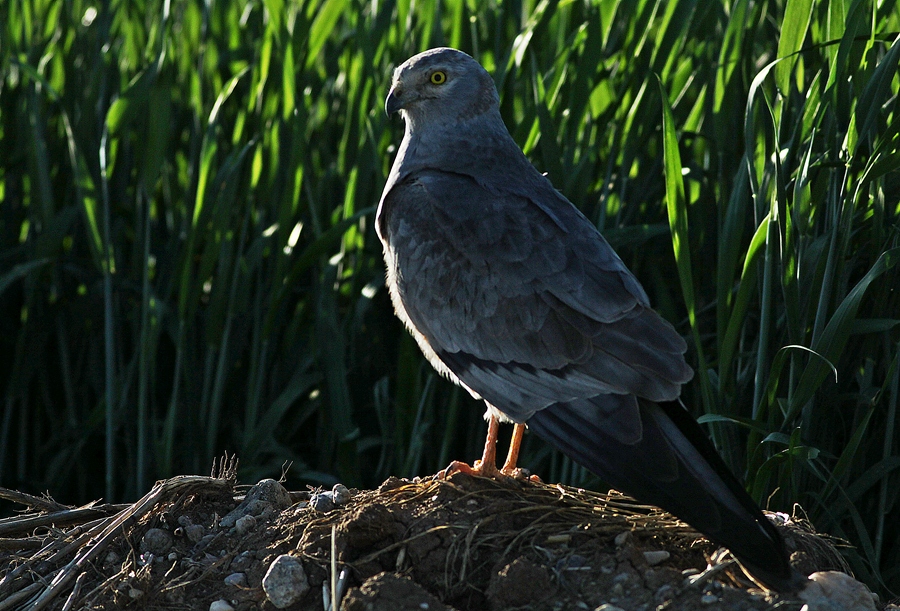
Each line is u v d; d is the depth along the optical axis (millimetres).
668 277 9477
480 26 10289
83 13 13023
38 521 6324
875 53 7516
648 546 5832
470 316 6309
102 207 10680
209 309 9602
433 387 9391
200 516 6434
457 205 6547
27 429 11297
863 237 7809
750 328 8422
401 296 6695
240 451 10148
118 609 5562
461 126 7246
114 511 6574
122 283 10680
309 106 10070
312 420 10969
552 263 6125
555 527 5871
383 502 6148
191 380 9898
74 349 11250
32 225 11047
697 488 5211
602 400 5746
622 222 9188
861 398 7312
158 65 9445
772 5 9750
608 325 5879
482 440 9688
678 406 5801
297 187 9539
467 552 5633
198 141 10570
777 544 5137
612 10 8961
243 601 5609
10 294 11352
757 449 7250
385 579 5238
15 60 9758
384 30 10023
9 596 5816
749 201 8773
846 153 7395
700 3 8750
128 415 10289
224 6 11344
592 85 8750
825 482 7637
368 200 10234
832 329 6750
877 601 5766
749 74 8938
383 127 9641
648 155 9805
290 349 10266
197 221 9305
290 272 10031
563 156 9203
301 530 5934
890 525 8109
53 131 11602
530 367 6082
